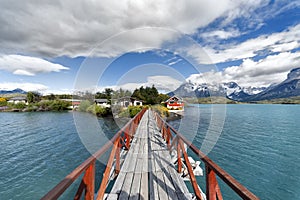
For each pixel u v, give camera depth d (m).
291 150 9.20
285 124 18.28
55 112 32.03
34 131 14.60
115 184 2.44
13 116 26.72
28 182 5.95
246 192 0.90
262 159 7.88
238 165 7.22
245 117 25.03
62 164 7.33
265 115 27.73
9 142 11.20
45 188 5.61
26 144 10.62
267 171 6.73
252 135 12.77
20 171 6.75
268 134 13.17
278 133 13.61
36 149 9.49
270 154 8.59
